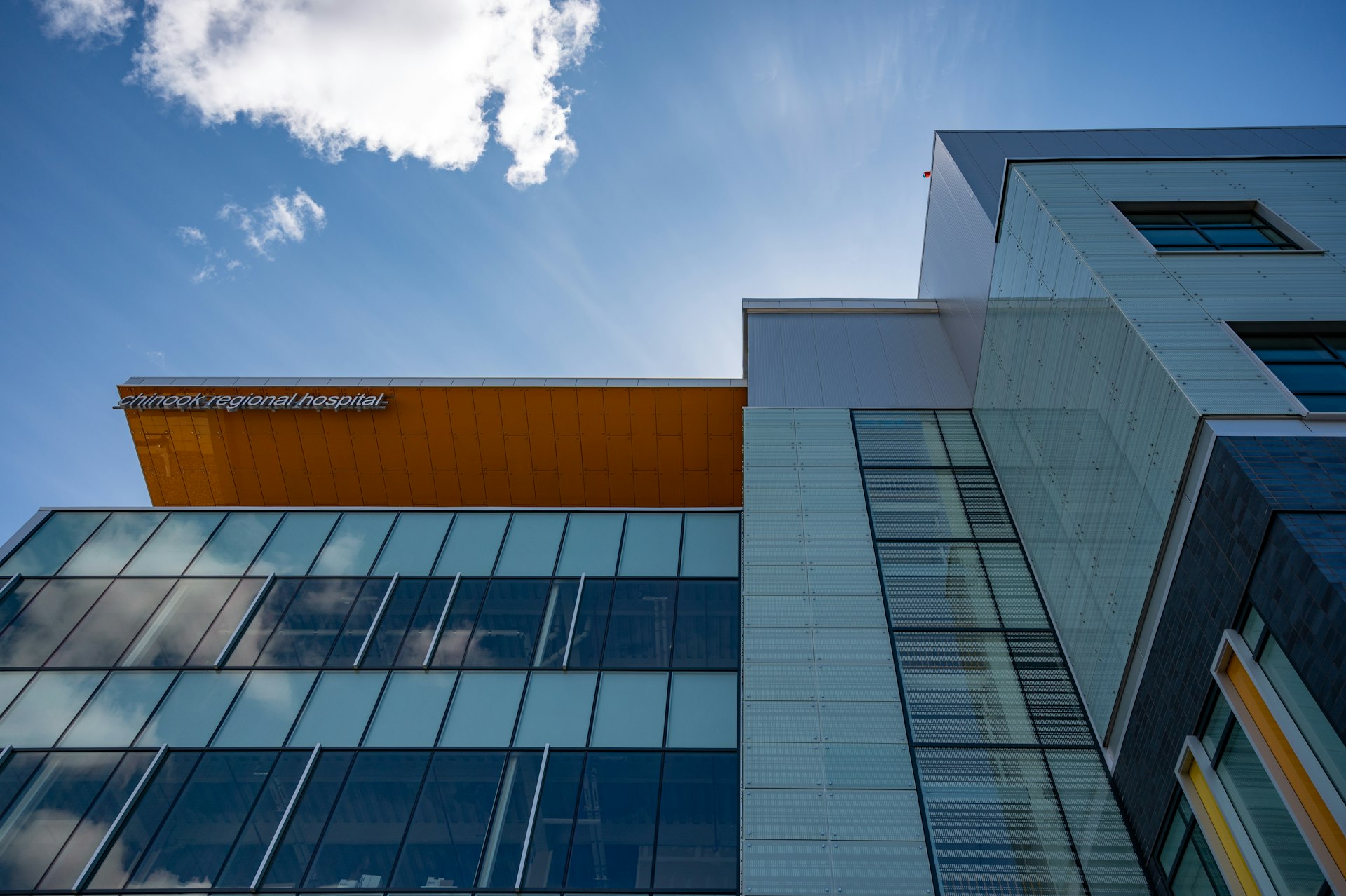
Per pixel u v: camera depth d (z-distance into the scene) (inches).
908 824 454.3
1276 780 351.3
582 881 466.0
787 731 506.6
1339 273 516.4
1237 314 484.1
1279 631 349.4
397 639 636.1
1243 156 670.5
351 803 515.8
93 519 754.2
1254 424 406.6
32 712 580.7
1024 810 462.6
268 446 928.3
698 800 508.4
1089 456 528.4
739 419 909.8
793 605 589.9
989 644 561.0
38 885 475.5
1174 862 416.2
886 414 796.0
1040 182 660.1
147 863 485.4
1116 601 485.4
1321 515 352.5
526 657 616.7
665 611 651.5
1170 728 425.7
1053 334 596.1
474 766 536.4
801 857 438.3
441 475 932.6
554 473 930.1
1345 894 318.3
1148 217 617.3
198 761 545.3
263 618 655.1
